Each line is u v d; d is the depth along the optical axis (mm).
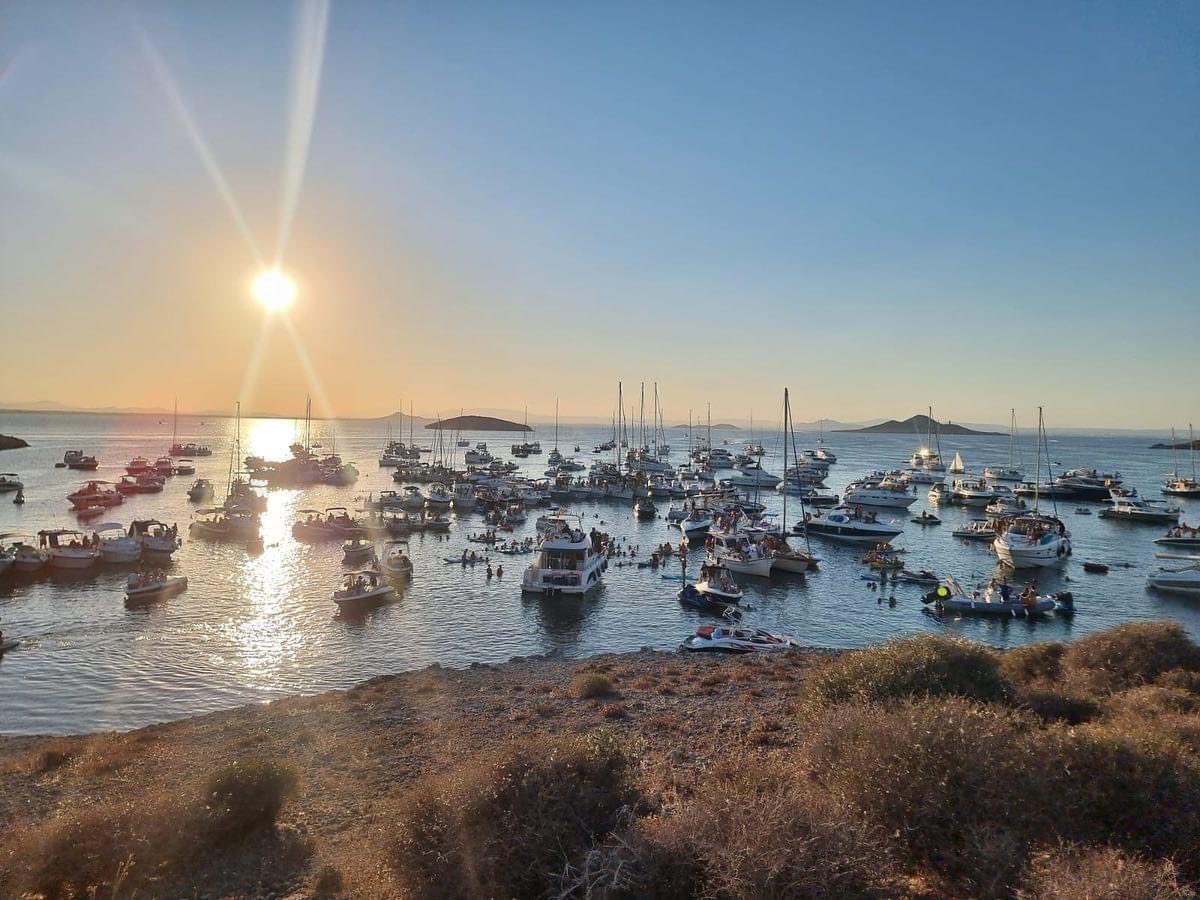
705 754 14453
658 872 7465
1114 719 11828
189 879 10016
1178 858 7273
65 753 19000
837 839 7230
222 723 21641
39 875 9555
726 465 153875
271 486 115000
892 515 92062
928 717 8906
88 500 82062
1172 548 67438
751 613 41844
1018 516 81188
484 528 74688
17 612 39375
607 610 42125
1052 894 6414
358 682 29109
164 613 39562
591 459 191625
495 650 34406
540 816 8414
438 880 8133
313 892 9469
